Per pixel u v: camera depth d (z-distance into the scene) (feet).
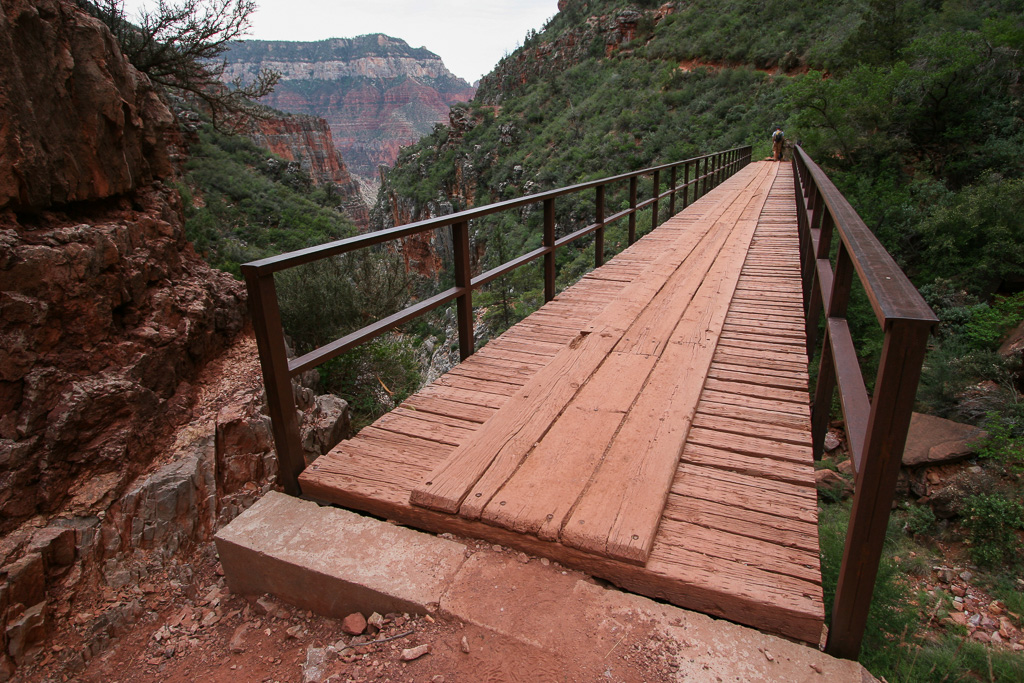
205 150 97.60
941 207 49.96
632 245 24.04
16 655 9.19
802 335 12.46
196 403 16.66
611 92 194.39
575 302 15.98
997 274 45.29
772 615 5.13
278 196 91.91
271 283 7.02
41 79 14.87
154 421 14.60
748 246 22.94
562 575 5.85
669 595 5.57
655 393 9.39
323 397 19.85
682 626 5.13
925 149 64.90
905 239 53.57
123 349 14.80
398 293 32.45
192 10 40.75
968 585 22.65
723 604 5.32
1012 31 62.64
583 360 10.94
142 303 16.39
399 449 8.11
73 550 11.16
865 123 66.08
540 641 5.03
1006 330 39.27
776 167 68.08
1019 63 61.82
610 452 7.56
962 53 62.13
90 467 12.64
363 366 26.45
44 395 12.21
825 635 5.40
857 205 58.03
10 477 11.09
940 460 28.50
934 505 26.78
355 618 5.83
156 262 18.15
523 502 6.48
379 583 5.79
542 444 7.84
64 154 15.60
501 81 324.39
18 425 11.73
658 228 28.09
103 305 14.51
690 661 4.75
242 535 6.57
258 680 5.56
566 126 195.62
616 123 167.94
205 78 47.19
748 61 165.37
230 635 6.34
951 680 12.38
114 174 17.66
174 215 22.07
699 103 152.56
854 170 65.72
